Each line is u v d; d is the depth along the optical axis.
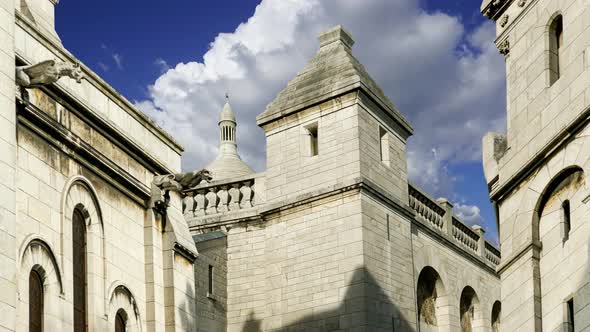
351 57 32.59
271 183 31.95
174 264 24.53
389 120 32.53
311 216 30.58
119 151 23.22
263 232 31.75
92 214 21.67
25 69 19.08
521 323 21.02
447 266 35.31
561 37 21.48
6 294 17.45
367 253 29.34
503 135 24.14
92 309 21.05
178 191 25.33
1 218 17.69
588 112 19.22
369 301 28.86
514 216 22.05
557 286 20.17
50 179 20.17
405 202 32.44
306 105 31.55
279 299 30.59
